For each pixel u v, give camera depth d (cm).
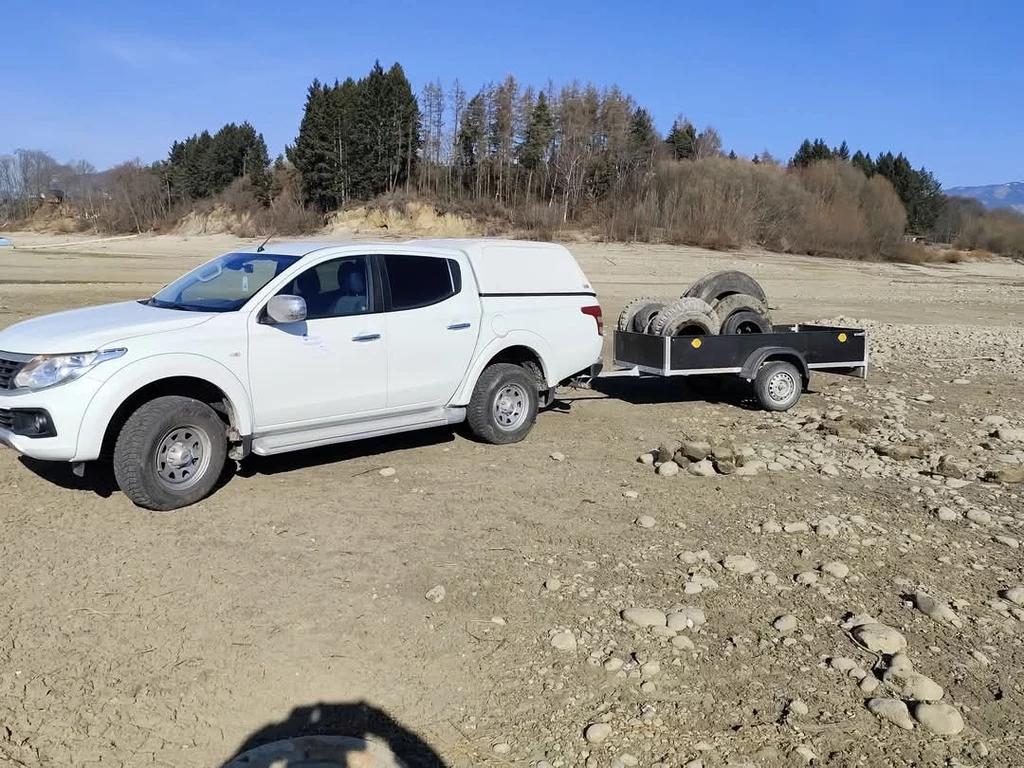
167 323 650
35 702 399
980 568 583
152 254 4884
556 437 911
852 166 8762
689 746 382
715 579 551
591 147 7988
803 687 430
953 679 443
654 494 721
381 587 526
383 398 759
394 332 759
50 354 611
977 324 2489
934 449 909
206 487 658
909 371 1454
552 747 381
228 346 661
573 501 696
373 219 7075
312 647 455
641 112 8338
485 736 389
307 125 7569
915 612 514
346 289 743
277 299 673
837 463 838
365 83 7694
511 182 7919
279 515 639
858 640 475
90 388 604
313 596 511
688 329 1073
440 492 706
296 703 409
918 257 6988
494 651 458
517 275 877
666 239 6362
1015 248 8438
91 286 2512
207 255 4809
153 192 9488
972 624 501
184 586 518
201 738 382
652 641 470
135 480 622
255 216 7612
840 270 5300
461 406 827
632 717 403
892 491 751
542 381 903
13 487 683
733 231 6431
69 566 540
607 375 1037
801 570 570
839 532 637
